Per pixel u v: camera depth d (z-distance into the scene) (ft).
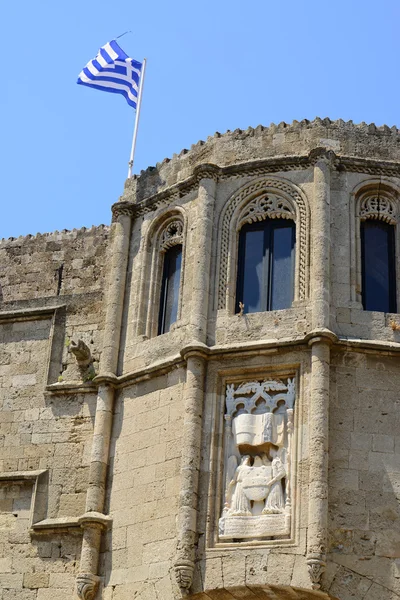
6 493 110.01
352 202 107.65
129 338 110.83
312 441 95.55
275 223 108.99
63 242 122.83
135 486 102.47
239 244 109.19
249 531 95.09
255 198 109.60
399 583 91.91
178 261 112.88
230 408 100.32
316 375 97.76
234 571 93.66
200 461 98.53
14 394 115.24
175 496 98.78
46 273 121.70
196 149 114.93
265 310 105.91
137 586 98.12
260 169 109.81
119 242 115.34
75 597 102.99
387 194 108.99
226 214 109.29
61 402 112.98
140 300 111.86
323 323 100.22
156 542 98.43
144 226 115.24
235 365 101.35
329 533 93.15
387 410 98.48
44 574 104.99
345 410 98.07
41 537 106.63
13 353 117.70
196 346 101.45
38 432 112.37
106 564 101.24
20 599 104.73
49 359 115.44
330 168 108.17
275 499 95.55
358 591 91.56
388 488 95.45
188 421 99.40
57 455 110.52
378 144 110.73
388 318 102.68
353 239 106.11
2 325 119.75
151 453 102.68
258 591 93.76
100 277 119.34
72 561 104.73
